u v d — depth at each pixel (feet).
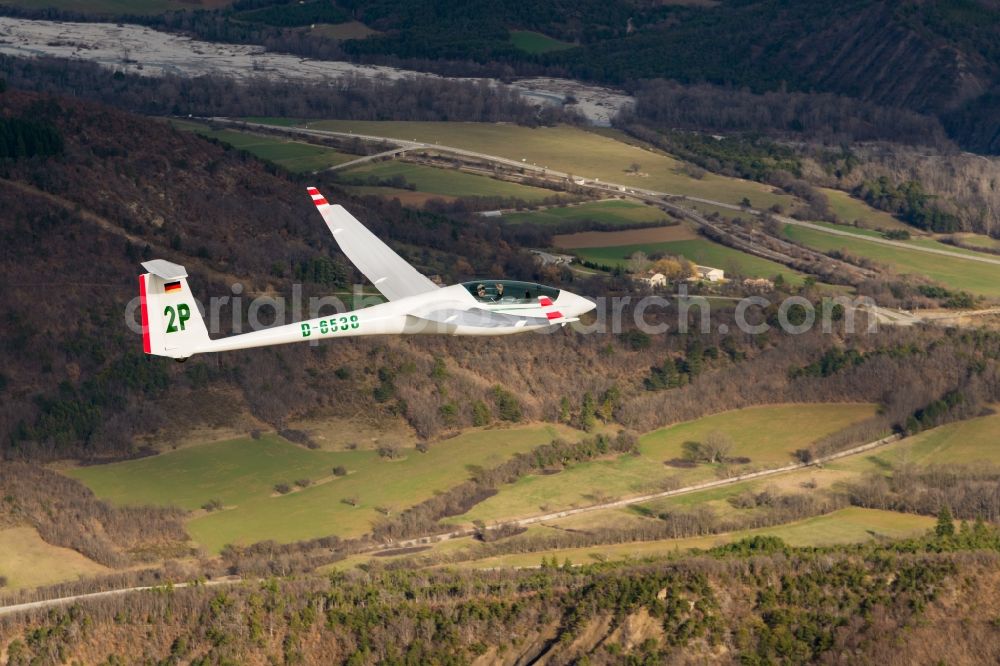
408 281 210.79
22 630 344.08
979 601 346.13
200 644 338.34
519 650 336.29
